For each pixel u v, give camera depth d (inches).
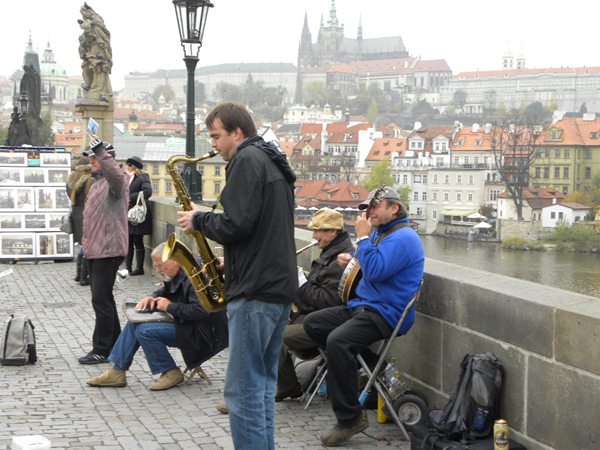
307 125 6063.0
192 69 613.0
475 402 226.8
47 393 301.1
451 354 260.8
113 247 343.0
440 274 267.1
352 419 247.1
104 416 273.7
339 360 246.4
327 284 285.9
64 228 584.7
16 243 689.6
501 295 235.1
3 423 264.2
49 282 582.9
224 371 335.0
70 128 6624.0
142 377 324.8
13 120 1285.7
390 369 263.6
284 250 200.5
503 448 218.1
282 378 289.7
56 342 386.6
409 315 255.0
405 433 251.9
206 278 239.3
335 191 3863.2
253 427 203.3
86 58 938.7
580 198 2228.1
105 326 345.7
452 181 4306.1
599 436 203.0
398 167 4847.4
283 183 201.8
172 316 305.4
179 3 599.5
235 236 197.0
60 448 240.7
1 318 447.5
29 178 688.4
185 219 204.7
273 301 200.4
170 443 247.0
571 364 210.8
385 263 247.0
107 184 347.3
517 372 229.0
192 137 621.0
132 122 6530.5
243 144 204.2
